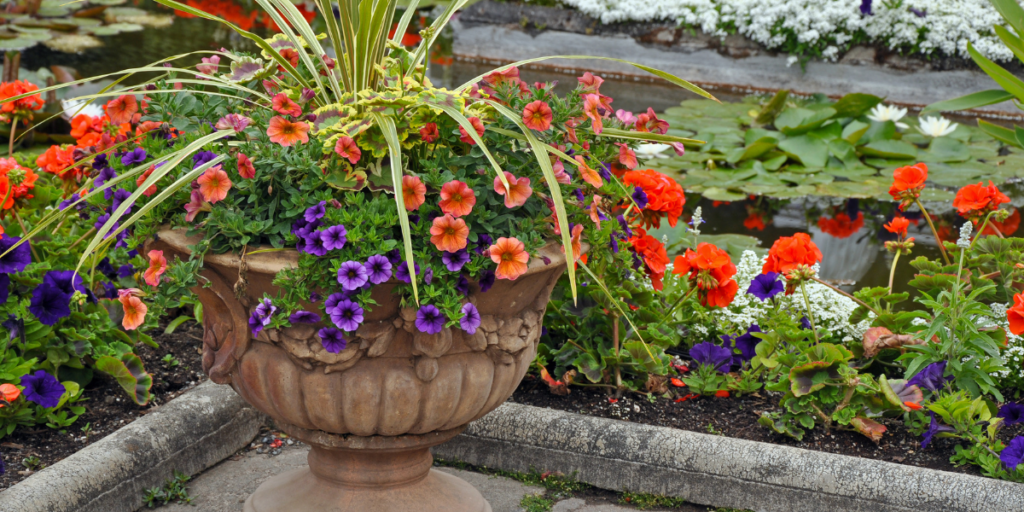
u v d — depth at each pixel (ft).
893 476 5.93
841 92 23.72
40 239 7.34
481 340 4.97
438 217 4.56
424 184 4.65
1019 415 6.68
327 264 4.62
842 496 5.99
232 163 4.92
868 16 23.27
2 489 5.59
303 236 4.55
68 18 27.20
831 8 23.30
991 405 6.79
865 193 14.39
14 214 7.49
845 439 6.79
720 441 6.36
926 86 23.39
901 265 11.84
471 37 26.78
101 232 4.20
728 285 6.86
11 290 6.73
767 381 7.20
